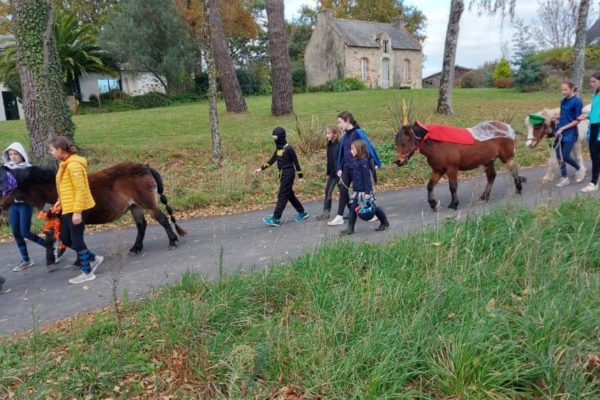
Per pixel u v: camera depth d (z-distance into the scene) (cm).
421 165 1178
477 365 340
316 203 952
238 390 342
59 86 1164
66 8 3853
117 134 1576
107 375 370
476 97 2670
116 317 464
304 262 541
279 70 1839
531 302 416
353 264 529
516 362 343
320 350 371
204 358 378
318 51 4494
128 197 657
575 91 863
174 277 584
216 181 1070
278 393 349
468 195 916
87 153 1229
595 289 431
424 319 396
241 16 3894
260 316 450
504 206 655
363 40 4391
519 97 2641
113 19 3322
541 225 550
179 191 1009
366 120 1692
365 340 372
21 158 643
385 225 714
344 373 348
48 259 649
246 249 678
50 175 632
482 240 546
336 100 2509
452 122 1623
